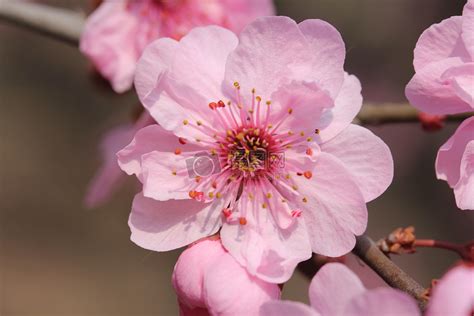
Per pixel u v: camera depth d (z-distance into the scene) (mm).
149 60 189
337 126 188
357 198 185
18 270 451
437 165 189
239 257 185
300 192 189
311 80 185
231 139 193
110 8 227
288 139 191
